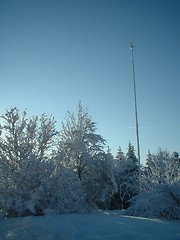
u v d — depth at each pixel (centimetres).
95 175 2250
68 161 2122
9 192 1502
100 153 2266
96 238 803
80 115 2341
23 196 1495
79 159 2181
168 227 927
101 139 2295
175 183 1329
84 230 896
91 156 2211
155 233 842
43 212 1420
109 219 1087
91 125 2330
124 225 948
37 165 1539
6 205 1445
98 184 2255
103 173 2253
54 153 1675
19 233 1006
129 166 3222
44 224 1034
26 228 1037
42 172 1536
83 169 2222
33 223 1070
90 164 2206
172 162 2533
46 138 1669
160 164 2525
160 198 1290
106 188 2264
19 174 1511
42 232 958
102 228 909
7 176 1534
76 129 2292
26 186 1512
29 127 1642
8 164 1572
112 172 2269
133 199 1455
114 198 3078
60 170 1568
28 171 1515
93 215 1255
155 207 1282
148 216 1276
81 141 2156
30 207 1387
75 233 875
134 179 3053
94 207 2069
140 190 2139
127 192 3019
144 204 1330
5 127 1608
